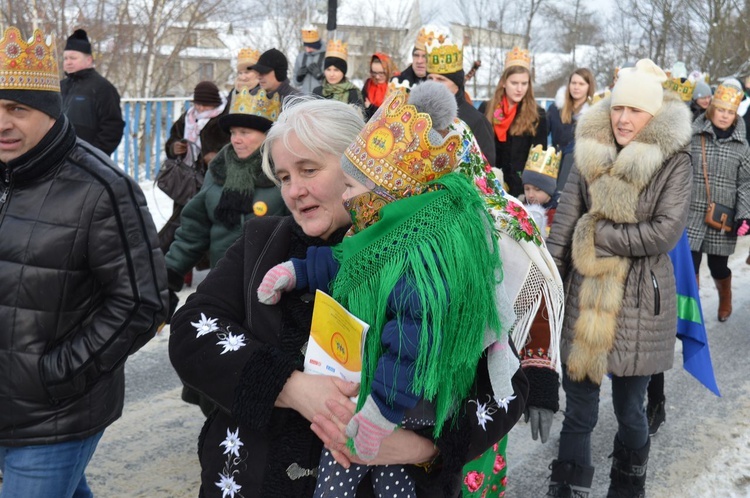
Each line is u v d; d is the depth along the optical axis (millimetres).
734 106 6117
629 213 3373
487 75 25469
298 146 1803
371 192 1652
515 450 4320
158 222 9234
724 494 3951
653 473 4133
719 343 6234
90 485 3748
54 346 2361
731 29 21531
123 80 14680
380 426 1550
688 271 3893
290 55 19500
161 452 4105
